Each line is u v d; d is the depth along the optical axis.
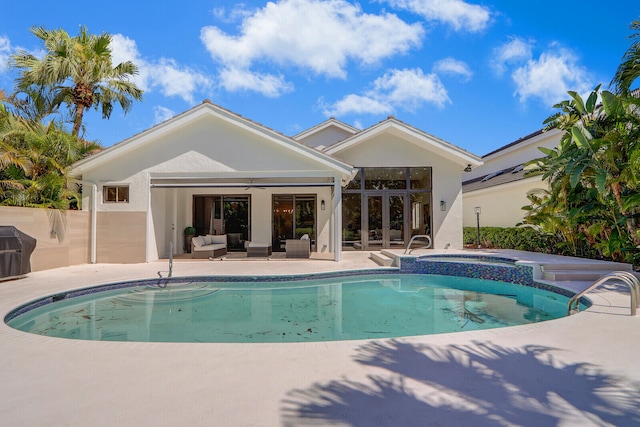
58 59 15.06
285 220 17.23
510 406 2.89
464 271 10.80
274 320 6.87
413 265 11.25
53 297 7.53
